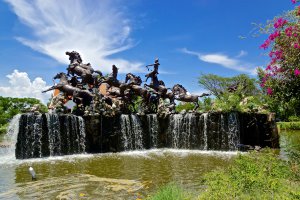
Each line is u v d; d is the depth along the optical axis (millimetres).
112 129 25344
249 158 9898
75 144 23734
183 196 8398
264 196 7172
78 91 25141
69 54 27656
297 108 10797
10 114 59031
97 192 11961
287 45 9719
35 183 13555
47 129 22453
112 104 27719
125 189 12391
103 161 19938
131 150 26078
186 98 30906
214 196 7562
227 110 27141
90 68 27125
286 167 9250
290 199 6633
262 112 26875
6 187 12938
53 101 25906
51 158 21328
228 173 9633
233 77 54156
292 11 9922
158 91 30797
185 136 27734
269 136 26109
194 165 18172
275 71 10180
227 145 26641
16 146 21375
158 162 19422
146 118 27641
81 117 24281
